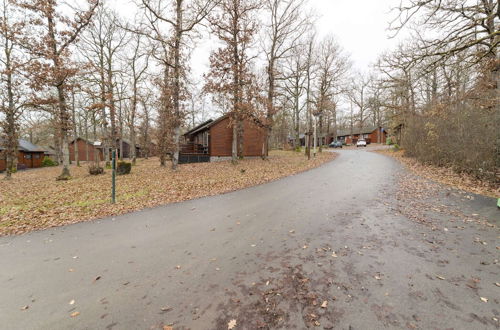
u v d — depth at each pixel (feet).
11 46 43.75
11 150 48.70
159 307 8.08
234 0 47.52
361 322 7.05
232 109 53.36
